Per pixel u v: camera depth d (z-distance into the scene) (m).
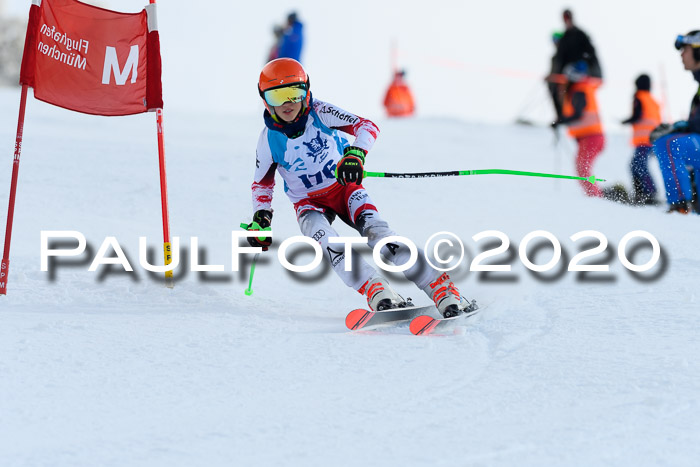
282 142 14.97
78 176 28.36
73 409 9.40
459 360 11.41
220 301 15.72
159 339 12.65
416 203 26.98
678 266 17.78
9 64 150.75
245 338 12.80
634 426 8.55
